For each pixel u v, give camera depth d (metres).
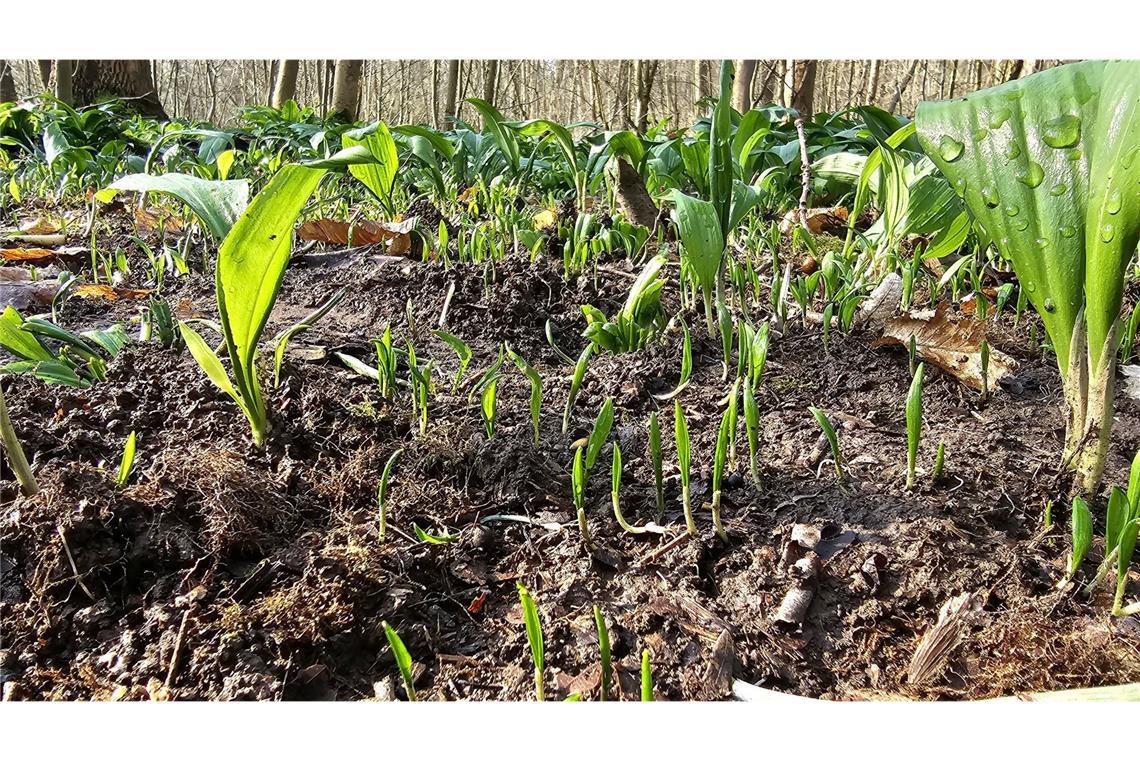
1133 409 1.48
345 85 9.32
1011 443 1.36
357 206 3.45
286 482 1.17
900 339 1.70
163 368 1.48
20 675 0.87
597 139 3.44
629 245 2.43
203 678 0.86
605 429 1.08
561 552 1.09
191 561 1.01
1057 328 1.14
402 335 1.87
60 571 0.96
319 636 0.91
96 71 8.43
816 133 4.23
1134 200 0.94
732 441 1.21
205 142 4.40
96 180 3.69
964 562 1.05
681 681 0.89
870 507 1.16
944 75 13.91
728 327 1.58
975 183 1.08
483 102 3.08
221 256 1.05
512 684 0.89
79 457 1.20
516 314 1.97
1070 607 0.97
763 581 1.02
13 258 2.49
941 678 0.89
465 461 1.27
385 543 1.07
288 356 1.61
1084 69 1.03
